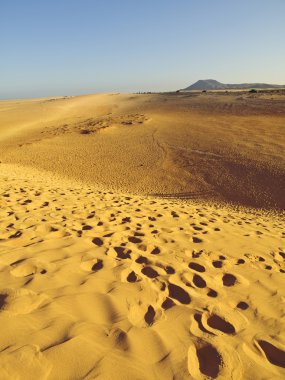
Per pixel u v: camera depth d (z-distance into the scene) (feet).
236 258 14.12
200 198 41.32
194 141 68.49
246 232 19.57
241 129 77.20
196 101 156.66
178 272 11.44
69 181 43.39
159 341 7.19
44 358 5.95
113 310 8.18
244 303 9.94
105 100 203.72
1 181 28.22
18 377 5.48
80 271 10.22
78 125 95.50
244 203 39.24
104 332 7.16
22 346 6.15
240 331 8.27
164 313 8.52
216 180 46.75
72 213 18.37
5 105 182.09
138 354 6.63
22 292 8.07
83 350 6.37
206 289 10.55
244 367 6.88
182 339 7.43
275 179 44.60
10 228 13.99
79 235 13.92
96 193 28.43
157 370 6.30
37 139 75.66
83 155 61.98
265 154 55.31
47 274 9.49
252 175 46.88
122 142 71.72
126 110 144.36
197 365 6.77
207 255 13.94
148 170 52.70
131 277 10.49
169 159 57.72
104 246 12.82
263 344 7.89
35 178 37.55
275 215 34.14
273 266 13.84
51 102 185.16
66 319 7.32
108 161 57.77
